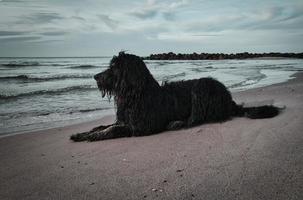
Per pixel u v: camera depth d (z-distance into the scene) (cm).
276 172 378
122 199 335
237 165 410
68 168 440
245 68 3344
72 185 379
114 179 390
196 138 560
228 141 523
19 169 444
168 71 2823
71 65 5041
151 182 374
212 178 374
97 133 617
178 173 396
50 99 1216
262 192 331
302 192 327
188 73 2469
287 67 3444
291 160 413
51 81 2077
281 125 595
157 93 652
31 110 982
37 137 647
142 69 640
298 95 1005
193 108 666
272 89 1231
